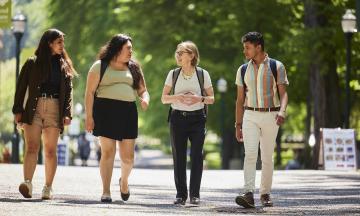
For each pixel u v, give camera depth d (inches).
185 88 892.6
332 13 2364.7
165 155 6771.7
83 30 3474.4
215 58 3171.8
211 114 3324.3
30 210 721.0
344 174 1691.7
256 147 842.2
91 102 871.7
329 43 2309.3
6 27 1673.2
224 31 3016.7
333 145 1999.3
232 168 3302.2
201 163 889.5
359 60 2539.4
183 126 888.9
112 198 941.8
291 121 3764.8
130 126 879.7
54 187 1103.0
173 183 1315.2
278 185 1315.2
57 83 873.5
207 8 3002.0
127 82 877.8
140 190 1124.5
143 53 3245.6
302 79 2706.7
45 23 3631.9
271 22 2881.4
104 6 3410.4
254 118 844.6
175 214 745.0
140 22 3221.0
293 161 2485.2
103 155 879.1
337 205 905.5
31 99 865.5
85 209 753.0
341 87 2741.1
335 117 2378.2
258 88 843.4
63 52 877.2
